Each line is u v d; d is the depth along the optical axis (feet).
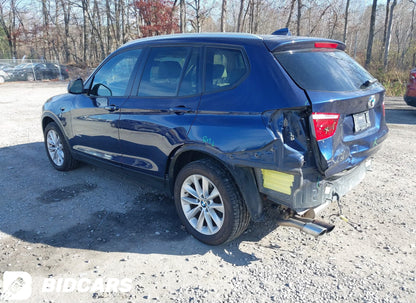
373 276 9.79
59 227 12.59
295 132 9.23
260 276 9.87
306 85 9.48
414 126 27.53
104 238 11.87
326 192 10.02
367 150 11.11
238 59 10.50
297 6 84.38
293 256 10.78
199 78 11.25
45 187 16.17
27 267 10.30
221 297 9.06
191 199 11.69
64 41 147.95
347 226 12.45
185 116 11.23
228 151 10.09
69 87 15.64
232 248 11.25
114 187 16.14
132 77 13.44
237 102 10.07
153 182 13.10
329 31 101.55
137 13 96.48
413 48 93.04
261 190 10.19
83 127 15.56
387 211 13.48
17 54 155.74
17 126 29.53
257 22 100.83
